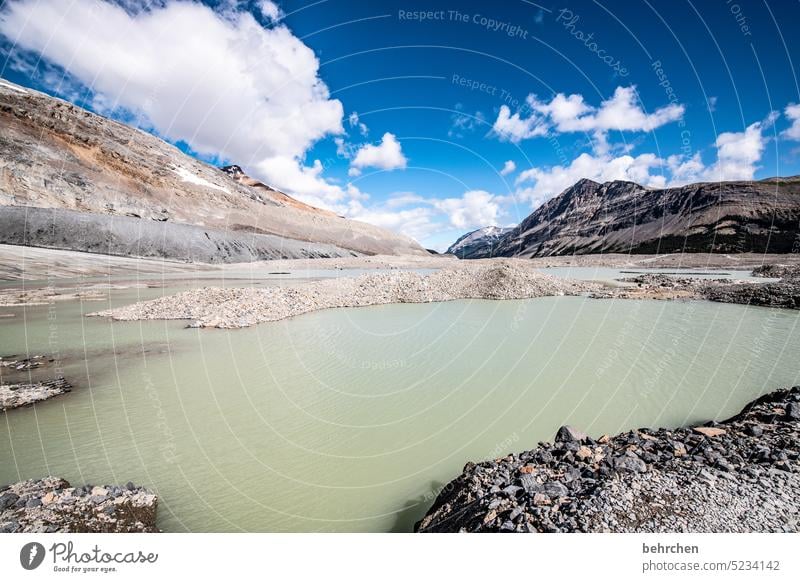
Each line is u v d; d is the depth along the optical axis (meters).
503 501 5.05
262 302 22.20
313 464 7.53
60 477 7.11
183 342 16.27
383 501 6.42
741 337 16.22
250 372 12.73
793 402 7.53
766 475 5.25
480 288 29.59
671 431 7.25
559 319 20.61
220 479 7.08
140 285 37.75
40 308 24.23
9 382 11.87
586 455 6.12
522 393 10.71
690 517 4.46
